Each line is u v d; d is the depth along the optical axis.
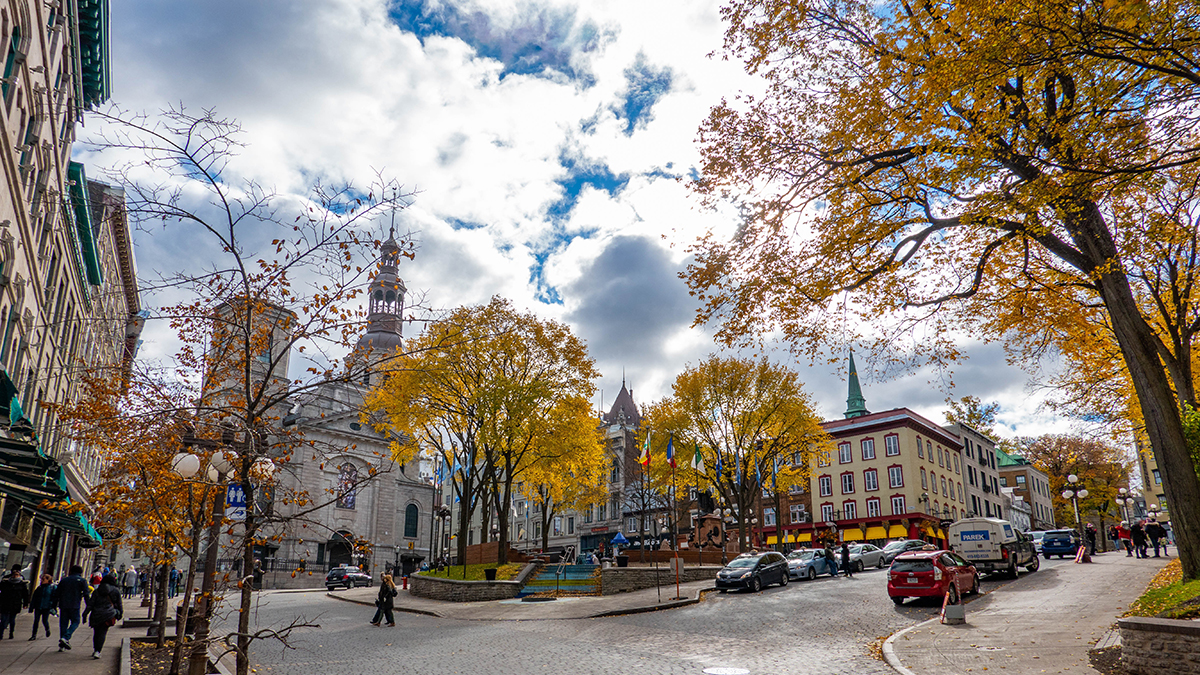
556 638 18.23
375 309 74.94
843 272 14.38
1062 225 14.73
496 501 42.16
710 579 34.34
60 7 21.97
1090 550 39.75
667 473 46.12
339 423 79.31
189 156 9.73
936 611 19.89
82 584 16.94
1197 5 8.91
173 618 25.69
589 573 35.00
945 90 10.88
